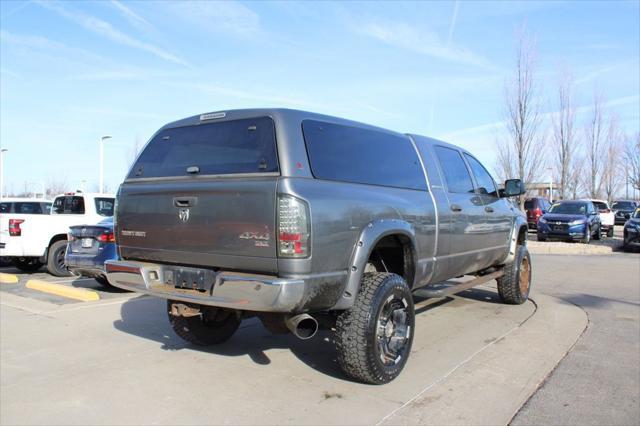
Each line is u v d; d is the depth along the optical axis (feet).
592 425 11.61
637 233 54.19
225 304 12.05
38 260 37.27
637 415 12.15
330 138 13.64
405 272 15.75
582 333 19.30
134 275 14.12
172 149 14.64
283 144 12.25
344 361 13.23
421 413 12.01
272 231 11.53
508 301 24.09
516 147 75.87
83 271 27.04
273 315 13.29
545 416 12.03
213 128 13.83
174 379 14.15
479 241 20.38
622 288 29.60
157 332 18.99
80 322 20.35
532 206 81.76
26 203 41.52
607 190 140.46
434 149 18.75
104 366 15.21
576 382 14.19
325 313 13.88
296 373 14.64
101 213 36.29
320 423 11.48
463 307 23.70
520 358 16.12
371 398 12.84
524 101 75.10
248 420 11.60
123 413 11.97
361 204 13.25
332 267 12.27
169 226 13.47
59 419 11.66
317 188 12.19
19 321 20.48
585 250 52.54
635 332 19.51
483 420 11.71
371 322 13.01
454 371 14.83
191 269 13.12
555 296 26.91
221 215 12.35
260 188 11.75
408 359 15.88
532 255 49.98
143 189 14.21
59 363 15.46
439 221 17.12
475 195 20.79
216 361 15.71
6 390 13.35
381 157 15.43
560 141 98.89
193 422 11.50
